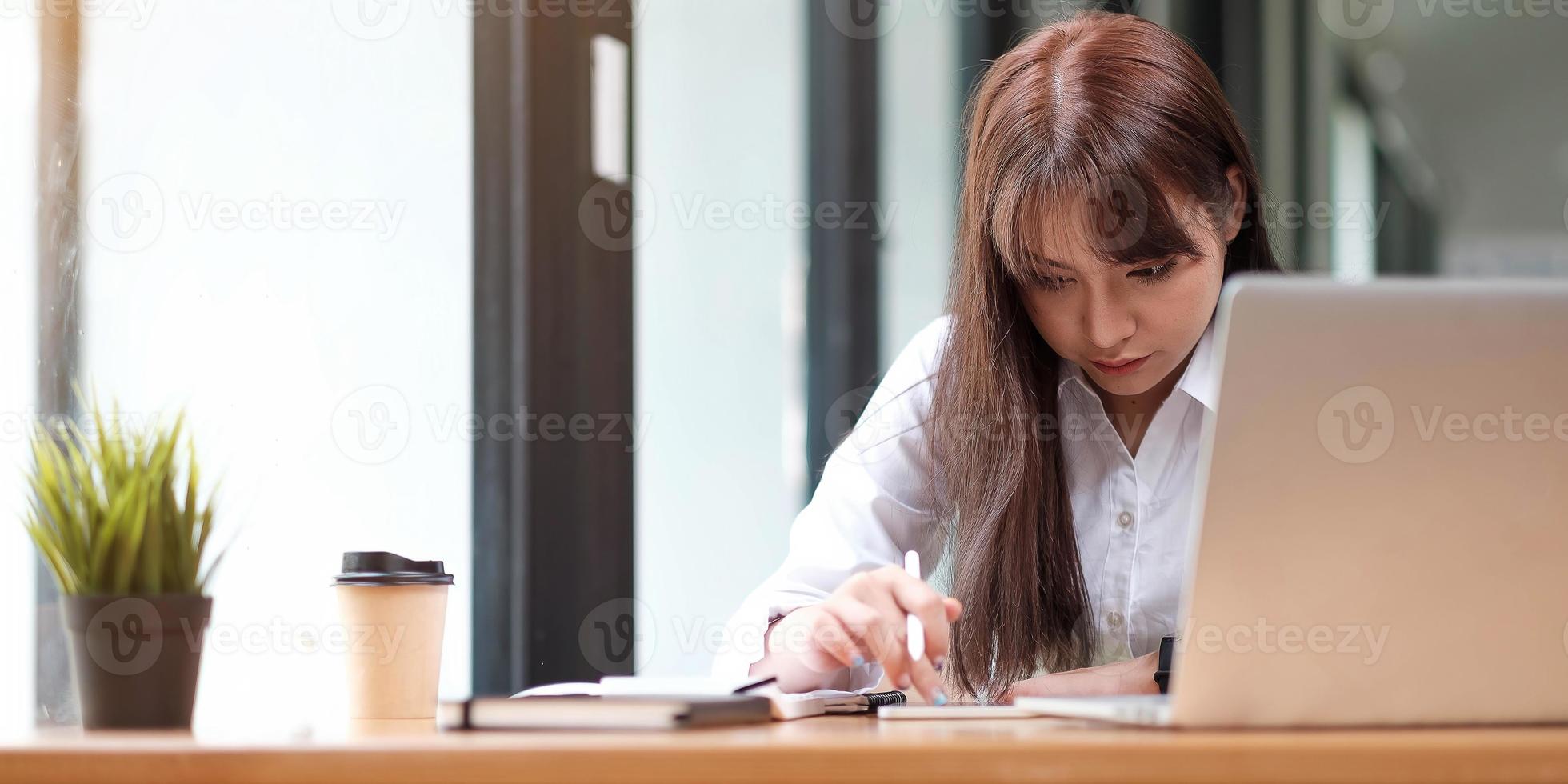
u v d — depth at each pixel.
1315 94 3.54
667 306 2.17
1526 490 0.75
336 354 1.70
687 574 2.19
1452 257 3.83
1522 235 3.89
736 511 2.34
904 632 1.05
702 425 2.26
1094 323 1.26
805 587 1.38
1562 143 3.88
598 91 1.99
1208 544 0.74
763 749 0.62
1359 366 0.73
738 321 2.38
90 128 1.49
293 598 1.62
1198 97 1.29
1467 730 0.75
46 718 1.36
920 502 1.51
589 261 1.98
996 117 1.32
